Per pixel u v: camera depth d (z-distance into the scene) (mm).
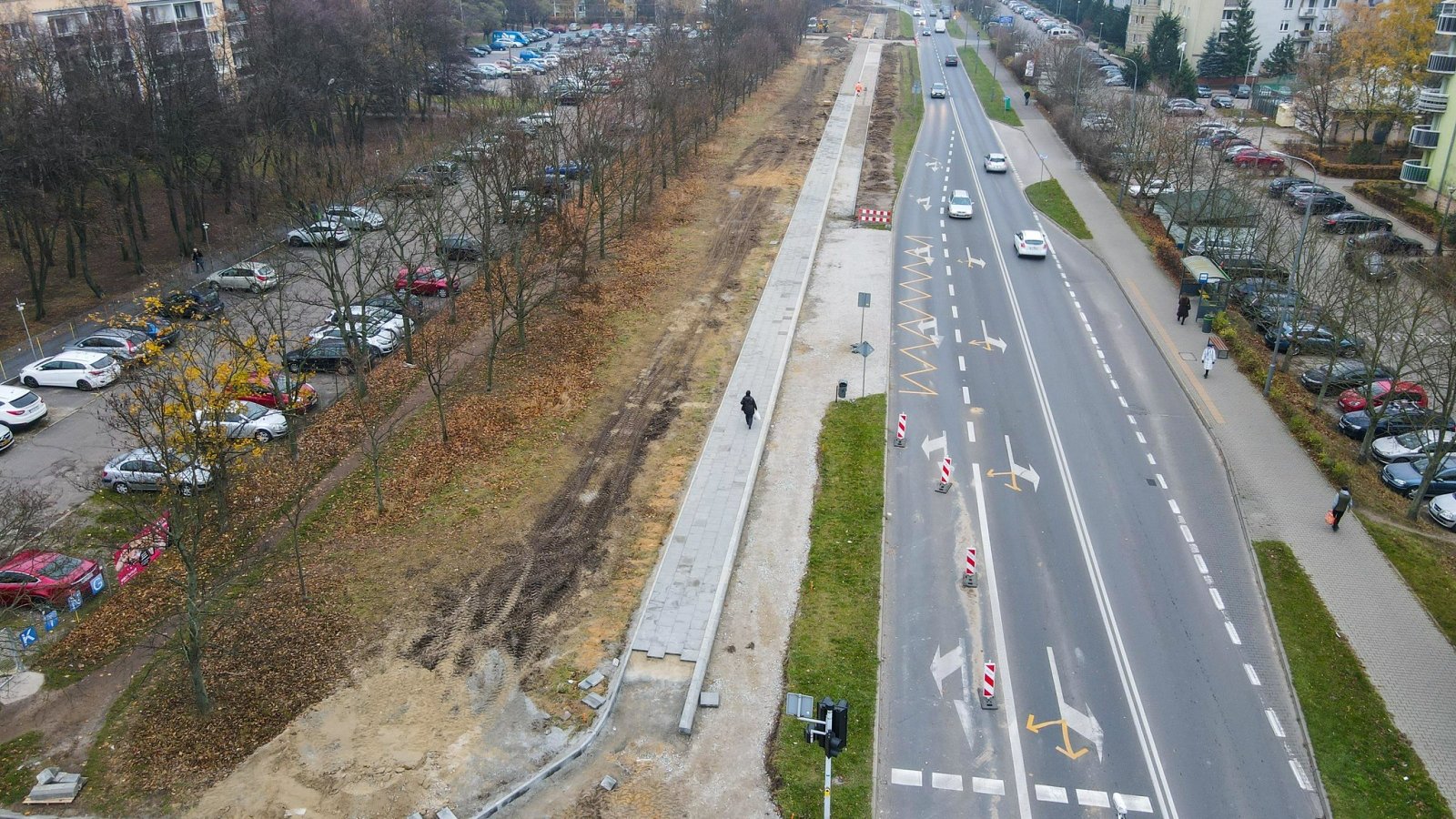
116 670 33000
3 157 59875
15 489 42938
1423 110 85375
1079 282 66250
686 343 56062
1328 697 31719
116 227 72750
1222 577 37344
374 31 107562
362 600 35531
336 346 53719
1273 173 89625
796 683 31734
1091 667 32938
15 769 29109
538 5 192625
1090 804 28078
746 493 41531
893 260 69500
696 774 28625
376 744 29516
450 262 67250
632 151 81250
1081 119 100562
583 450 45281
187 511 40125
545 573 36906
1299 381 53656
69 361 52812
